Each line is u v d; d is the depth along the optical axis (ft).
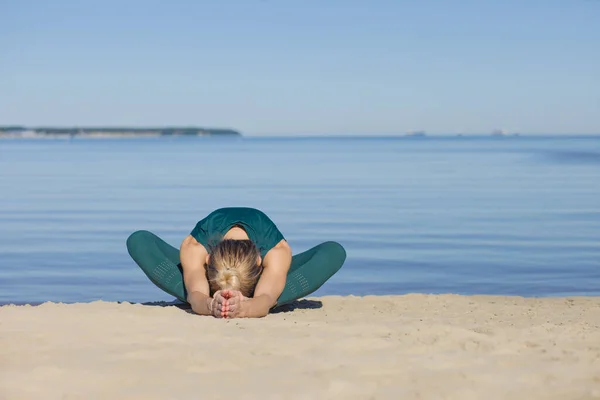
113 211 52.95
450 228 43.68
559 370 10.39
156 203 58.65
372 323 14.48
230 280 16.10
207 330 13.03
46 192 70.28
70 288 26.84
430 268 30.83
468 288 26.78
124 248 36.22
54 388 9.37
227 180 88.48
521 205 57.16
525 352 11.53
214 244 17.02
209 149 314.14
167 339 12.05
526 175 96.78
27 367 10.26
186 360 10.68
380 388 9.49
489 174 99.86
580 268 30.66
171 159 170.50
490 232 41.88
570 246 36.58
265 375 10.02
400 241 38.47
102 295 25.68
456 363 10.73
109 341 11.89
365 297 20.36
